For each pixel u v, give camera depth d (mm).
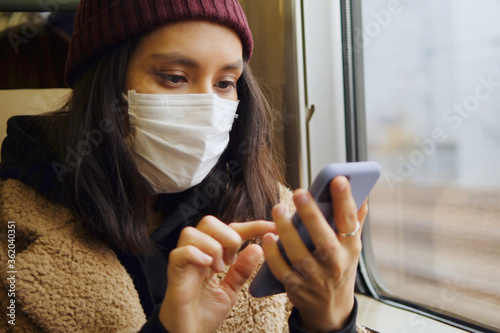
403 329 1463
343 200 626
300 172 1875
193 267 693
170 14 896
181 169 993
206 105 952
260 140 1162
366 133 1758
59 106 1254
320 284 693
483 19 1304
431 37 1455
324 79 1837
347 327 767
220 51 942
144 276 1007
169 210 1110
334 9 1804
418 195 1553
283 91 1898
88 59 993
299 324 803
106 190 953
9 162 996
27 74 1592
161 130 959
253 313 1031
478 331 1367
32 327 875
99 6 953
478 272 1382
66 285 854
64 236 903
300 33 1824
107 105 954
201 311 760
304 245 667
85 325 854
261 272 768
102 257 911
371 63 1694
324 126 1853
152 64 937
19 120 1077
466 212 1411
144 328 713
